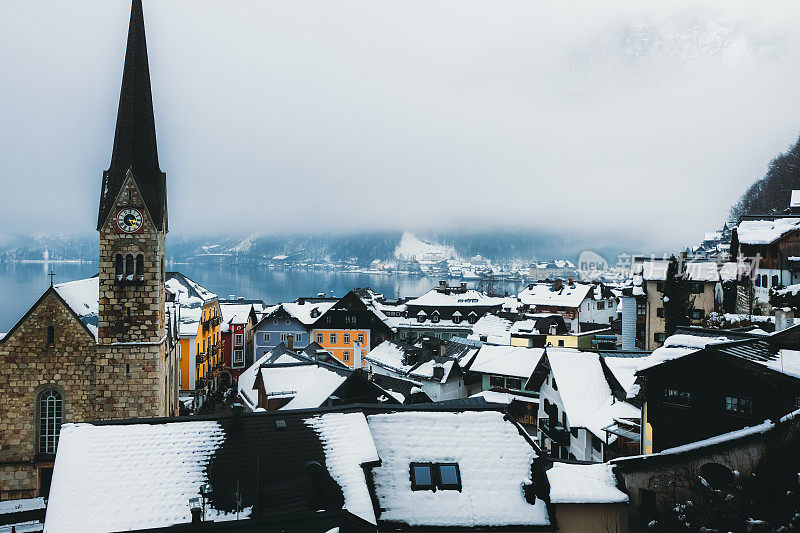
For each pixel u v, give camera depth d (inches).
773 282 2605.8
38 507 1688.0
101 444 1016.2
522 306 4938.5
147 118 1990.7
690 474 1013.2
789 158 3981.3
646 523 1045.2
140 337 1920.5
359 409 1207.6
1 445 1852.9
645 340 3326.8
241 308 4670.3
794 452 917.2
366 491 1007.0
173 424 1082.1
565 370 2064.5
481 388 2952.8
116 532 876.6
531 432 2518.5
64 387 1886.1
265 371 2385.6
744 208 4114.2
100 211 1920.5
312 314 4584.2
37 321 1876.2
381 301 6407.5
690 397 1127.6
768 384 1033.5
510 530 1019.9
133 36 1987.0
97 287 2230.6
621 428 1592.0
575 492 1055.0
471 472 1094.4
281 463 1045.2
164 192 1993.1
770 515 904.3
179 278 3981.3
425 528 1002.7
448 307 5187.0
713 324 2488.9
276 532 895.1
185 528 876.6
